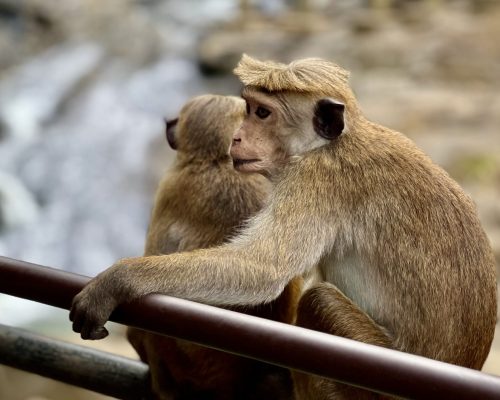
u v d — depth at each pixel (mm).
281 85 8508
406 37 38250
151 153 36125
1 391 19703
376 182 8305
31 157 35875
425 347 8078
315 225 8242
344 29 39969
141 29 43219
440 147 30891
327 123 8422
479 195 28531
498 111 32781
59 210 33562
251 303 7902
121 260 7449
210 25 43938
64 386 19859
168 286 7508
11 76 41062
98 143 36812
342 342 5773
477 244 8227
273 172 8656
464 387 5438
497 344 21531
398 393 5613
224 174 9258
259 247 8070
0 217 32750
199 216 9180
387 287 8242
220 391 9289
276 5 44688
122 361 9109
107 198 33875
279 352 5898
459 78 35344
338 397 8125
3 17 43938
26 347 9164
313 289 8359
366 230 8281
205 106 9594
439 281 8039
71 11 44219
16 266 6805
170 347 9070
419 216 8148
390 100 34000
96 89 39938
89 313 6965
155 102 39281
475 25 38469
